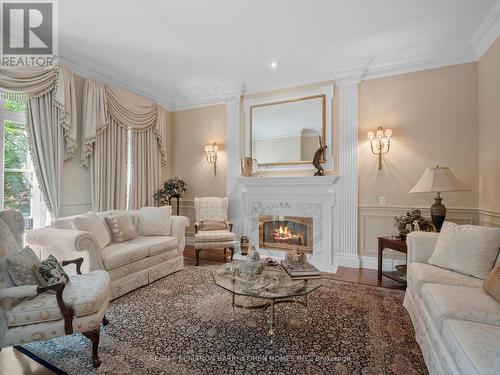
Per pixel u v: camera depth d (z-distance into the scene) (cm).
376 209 363
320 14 262
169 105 513
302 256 238
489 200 287
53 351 184
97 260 252
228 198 462
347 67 368
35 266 186
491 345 116
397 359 173
